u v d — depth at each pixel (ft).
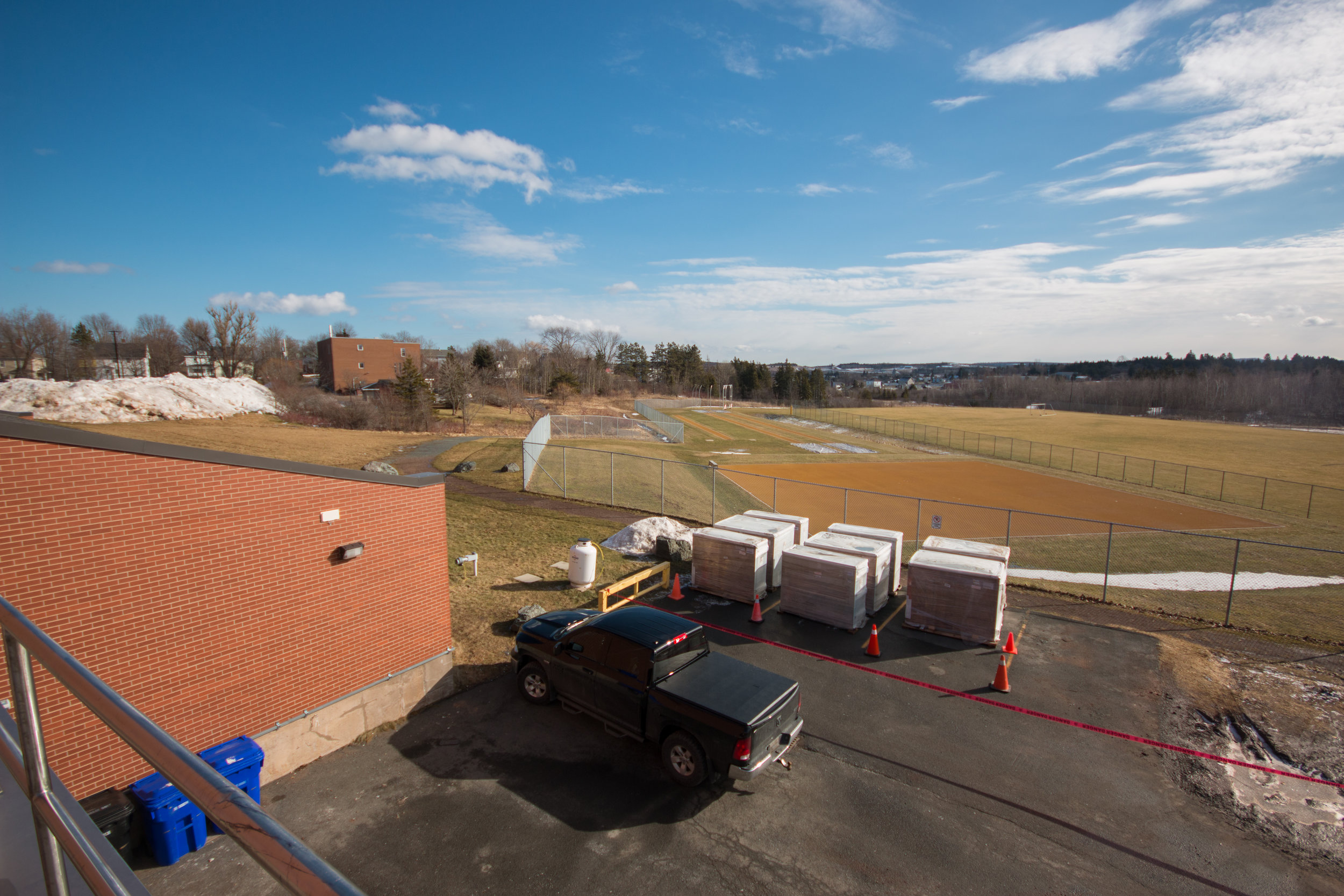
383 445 136.87
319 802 30.53
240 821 3.63
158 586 28.25
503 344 438.40
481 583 57.72
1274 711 39.73
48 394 139.44
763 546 56.54
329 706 34.22
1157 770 33.88
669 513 87.45
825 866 27.04
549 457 122.42
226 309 256.52
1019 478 150.71
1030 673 44.11
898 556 58.95
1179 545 91.45
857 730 37.06
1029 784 32.58
